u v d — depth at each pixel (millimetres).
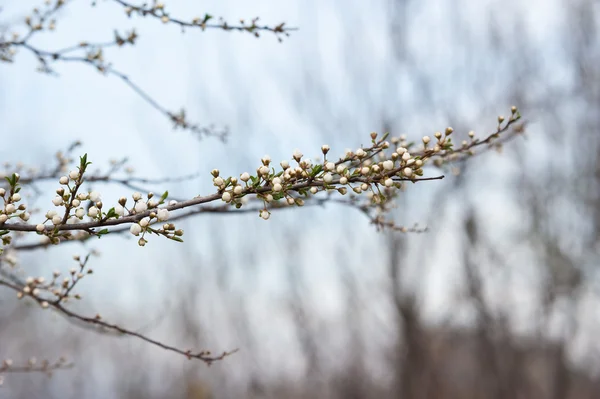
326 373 15016
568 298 14977
